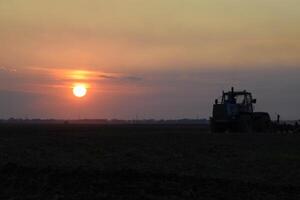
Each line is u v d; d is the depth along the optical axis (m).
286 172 24.05
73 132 59.44
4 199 17.61
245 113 56.91
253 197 18.02
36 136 45.41
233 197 17.98
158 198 17.62
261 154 30.92
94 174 21.64
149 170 23.83
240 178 22.14
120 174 21.64
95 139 40.59
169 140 40.09
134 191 18.72
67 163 26.39
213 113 57.06
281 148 34.47
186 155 30.28
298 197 18.11
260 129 57.12
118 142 37.78
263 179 22.02
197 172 23.83
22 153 30.09
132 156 29.58
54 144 35.50
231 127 56.72
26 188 19.34
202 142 38.25
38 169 22.86
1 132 58.97
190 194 18.28
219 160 28.16
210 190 19.06
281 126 59.28
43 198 17.67
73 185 19.72
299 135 48.12
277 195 18.44
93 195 18.05
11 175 21.72
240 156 29.92
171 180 20.84
